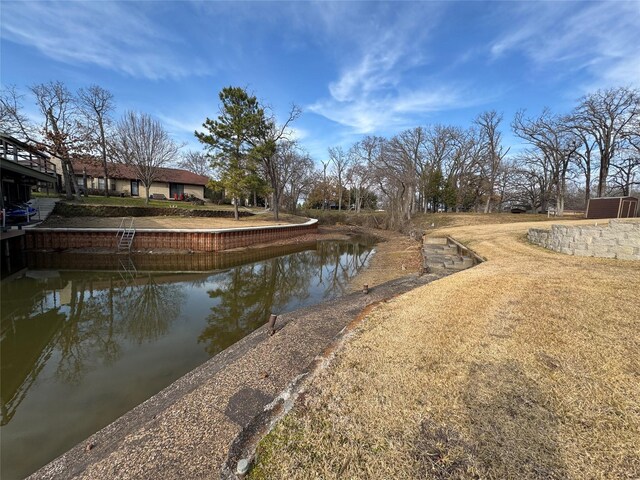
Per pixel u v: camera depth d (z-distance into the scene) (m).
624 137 23.33
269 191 25.66
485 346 3.57
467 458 2.06
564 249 9.55
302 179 46.94
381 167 34.84
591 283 5.60
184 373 5.54
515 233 14.82
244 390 3.92
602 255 8.27
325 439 2.30
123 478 2.66
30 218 17.28
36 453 3.74
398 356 3.46
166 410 3.62
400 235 29.23
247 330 7.52
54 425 4.23
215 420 3.35
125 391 5.01
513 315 4.42
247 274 13.90
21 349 6.65
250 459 2.15
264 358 4.81
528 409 2.51
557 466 1.96
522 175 35.75
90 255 15.93
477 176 37.38
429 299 5.51
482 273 7.19
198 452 2.88
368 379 3.04
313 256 19.25
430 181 39.00
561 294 5.12
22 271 13.25
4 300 9.87
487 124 33.88
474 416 2.45
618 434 2.20
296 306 9.39
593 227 8.53
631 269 6.60
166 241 17.64
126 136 26.06
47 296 10.30
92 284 11.73
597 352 3.29
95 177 31.84
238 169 23.88
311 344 5.30
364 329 4.34
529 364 3.15
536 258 8.96
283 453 2.19
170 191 36.31
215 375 4.36
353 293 9.71
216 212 26.72
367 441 2.26
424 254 13.56
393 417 2.49
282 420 2.53
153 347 6.64
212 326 7.82
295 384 3.09
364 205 55.09
